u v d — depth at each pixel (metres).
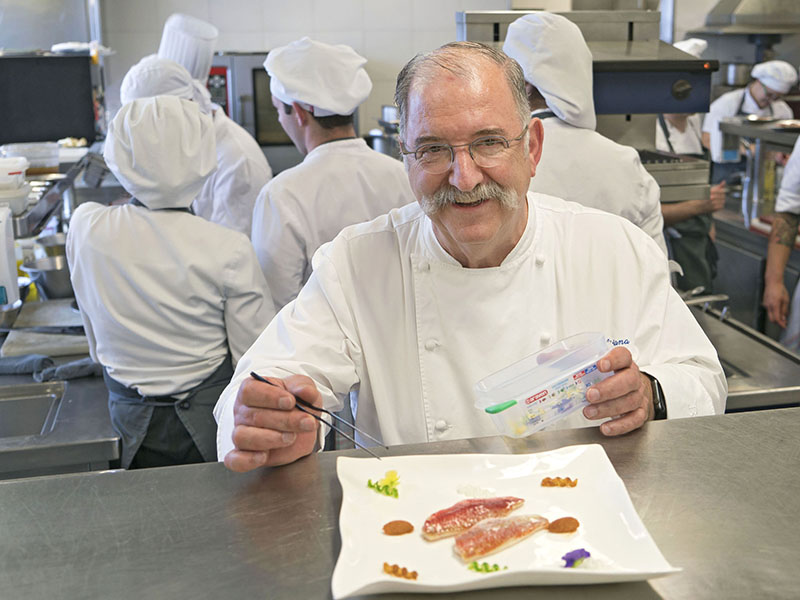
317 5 4.92
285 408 0.94
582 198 2.19
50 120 3.92
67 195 3.35
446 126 1.08
